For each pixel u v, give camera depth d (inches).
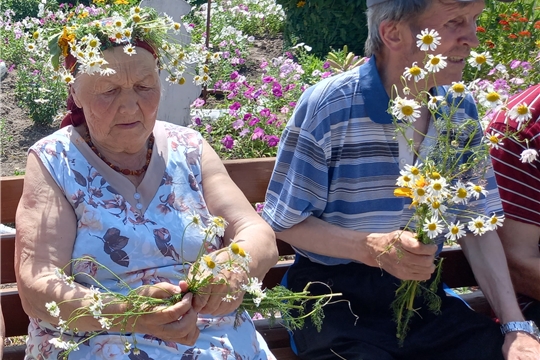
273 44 327.6
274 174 89.4
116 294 70.1
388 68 85.3
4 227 123.0
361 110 85.0
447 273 105.3
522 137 89.1
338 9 291.6
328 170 86.7
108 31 75.3
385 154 85.9
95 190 79.1
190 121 191.8
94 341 74.4
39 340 77.1
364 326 86.6
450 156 80.3
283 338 97.7
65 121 84.0
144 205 81.0
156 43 79.9
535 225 90.7
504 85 173.0
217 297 73.0
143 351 74.4
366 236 83.6
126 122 77.7
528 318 94.3
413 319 87.7
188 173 84.7
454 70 83.4
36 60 247.4
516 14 258.2
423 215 75.5
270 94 214.5
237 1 370.3
